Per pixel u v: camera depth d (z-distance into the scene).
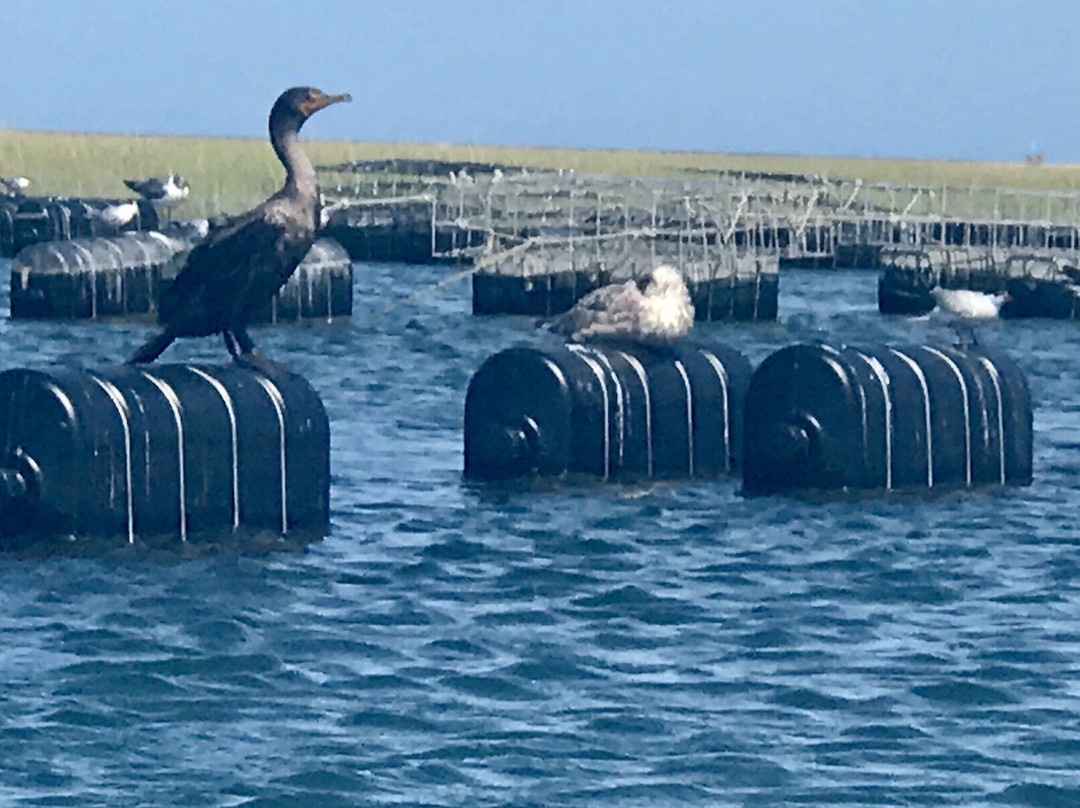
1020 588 24.83
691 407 30.89
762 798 17.17
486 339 51.84
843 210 73.88
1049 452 35.06
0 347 48.41
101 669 20.44
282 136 24.52
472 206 80.44
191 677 20.31
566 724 19.06
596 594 24.19
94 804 16.75
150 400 24.62
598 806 16.95
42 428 24.09
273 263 24.67
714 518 28.30
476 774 17.67
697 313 57.78
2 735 18.38
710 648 21.84
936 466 30.05
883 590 24.59
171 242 56.47
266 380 25.86
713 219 68.62
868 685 20.47
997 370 30.97
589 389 30.00
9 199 73.69
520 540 26.91
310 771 17.61
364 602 23.50
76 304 53.44
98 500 24.25
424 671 20.75
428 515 28.36
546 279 57.66
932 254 61.31
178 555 24.83
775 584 24.80
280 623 22.41
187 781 17.34
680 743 18.56
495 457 30.22
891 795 17.28
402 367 45.72
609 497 29.61
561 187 70.19
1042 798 17.27
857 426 29.25
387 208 82.38
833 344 30.16
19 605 22.56
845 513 28.66
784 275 77.81
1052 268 60.47
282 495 25.86
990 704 19.88
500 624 22.75
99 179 113.75
